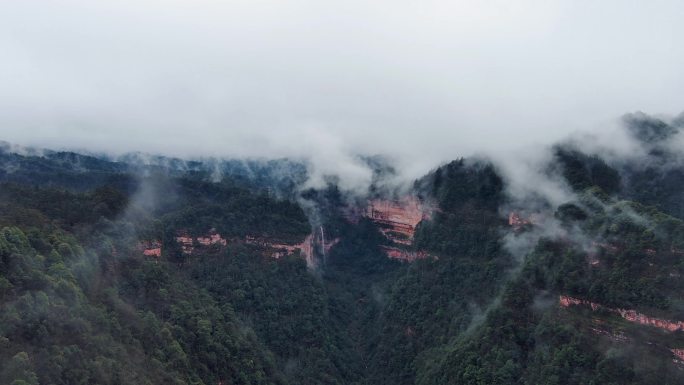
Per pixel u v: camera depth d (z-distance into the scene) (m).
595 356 94.94
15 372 67.75
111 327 91.12
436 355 132.12
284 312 157.50
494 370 106.00
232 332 126.00
